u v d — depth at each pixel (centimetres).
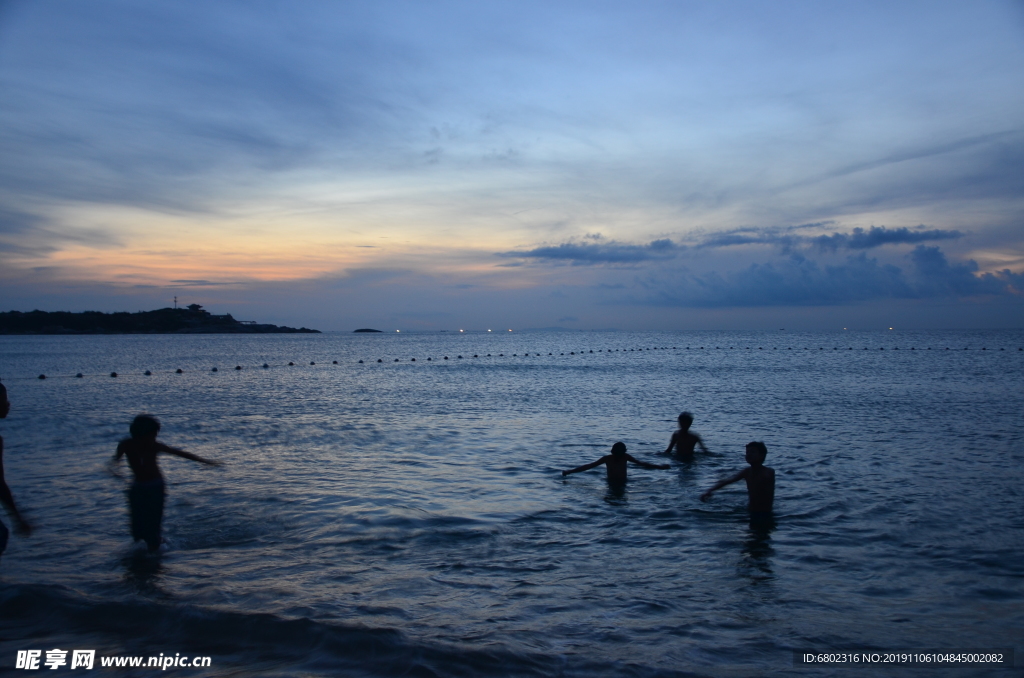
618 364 6044
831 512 936
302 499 1006
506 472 1226
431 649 511
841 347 9950
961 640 545
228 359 7562
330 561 734
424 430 1786
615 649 521
